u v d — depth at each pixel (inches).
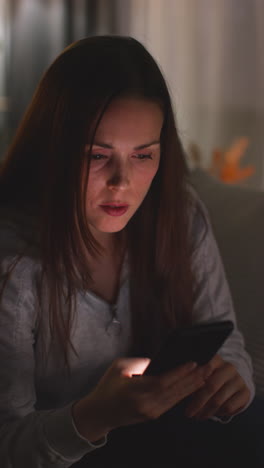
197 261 36.7
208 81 100.7
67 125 26.6
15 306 28.9
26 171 30.5
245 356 35.1
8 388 28.5
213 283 37.0
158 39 105.5
